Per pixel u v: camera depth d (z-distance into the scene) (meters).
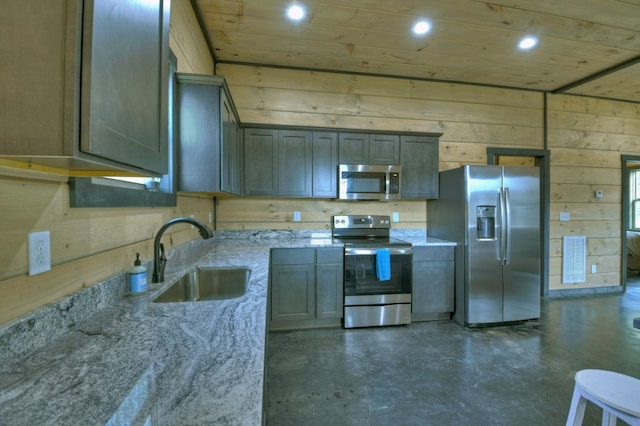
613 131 4.31
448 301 3.19
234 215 3.40
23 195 0.78
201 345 0.82
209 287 1.88
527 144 4.03
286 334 2.84
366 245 3.01
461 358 2.39
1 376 0.67
